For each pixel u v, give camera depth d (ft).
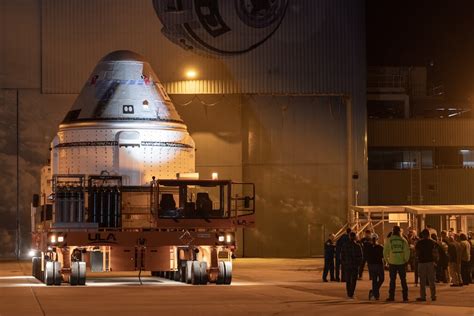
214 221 138.00
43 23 237.66
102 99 151.74
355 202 238.68
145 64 157.58
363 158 244.83
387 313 96.02
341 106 246.88
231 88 241.14
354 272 118.62
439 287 140.46
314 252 244.63
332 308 101.86
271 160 244.63
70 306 102.89
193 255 139.44
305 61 243.81
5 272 185.37
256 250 243.81
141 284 141.38
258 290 129.70
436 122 294.66
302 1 244.22
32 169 236.84
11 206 235.61
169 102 156.87
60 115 237.86
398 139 293.23
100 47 238.07
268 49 242.99
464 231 183.62
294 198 245.24
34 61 238.27
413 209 181.06
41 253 153.99
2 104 236.63
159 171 150.20
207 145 242.58
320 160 245.86
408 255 113.91
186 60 240.12
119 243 135.33
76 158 150.71
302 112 245.86
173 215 136.98
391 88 313.12
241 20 241.76
